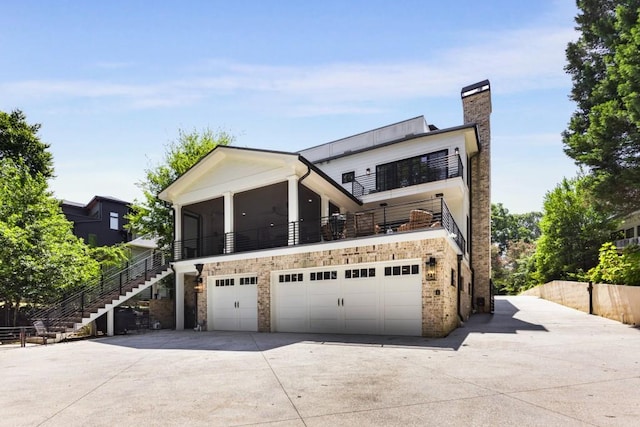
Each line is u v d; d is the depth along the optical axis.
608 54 16.91
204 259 16.30
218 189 16.91
